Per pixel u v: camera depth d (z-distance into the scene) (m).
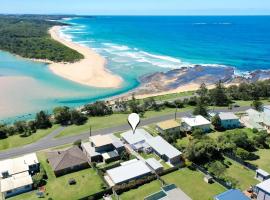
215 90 115.19
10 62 177.38
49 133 86.69
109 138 76.06
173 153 71.06
